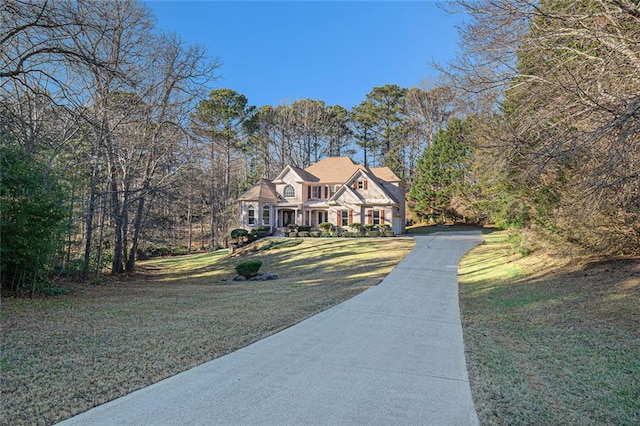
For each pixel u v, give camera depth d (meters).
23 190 10.33
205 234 46.19
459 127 20.33
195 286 15.54
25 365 4.86
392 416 3.71
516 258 16.58
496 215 17.42
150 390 4.21
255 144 51.81
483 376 4.82
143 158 20.22
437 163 41.19
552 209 12.45
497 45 9.43
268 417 3.63
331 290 12.05
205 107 32.19
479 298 10.44
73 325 7.16
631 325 6.49
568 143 8.00
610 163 6.85
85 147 15.78
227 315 8.28
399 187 35.97
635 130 6.46
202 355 5.46
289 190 35.28
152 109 18.91
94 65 10.45
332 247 25.53
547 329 6.89
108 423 3.45
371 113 53.06
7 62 9.95
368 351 5.84
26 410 3.65
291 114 54.22
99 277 17.23
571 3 8.38
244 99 43.31
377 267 17.72
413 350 5.92
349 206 33.00
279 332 6.86
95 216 18.89
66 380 4.41
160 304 9.91
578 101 7.89
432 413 3.79
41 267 11.12
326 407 3.88
